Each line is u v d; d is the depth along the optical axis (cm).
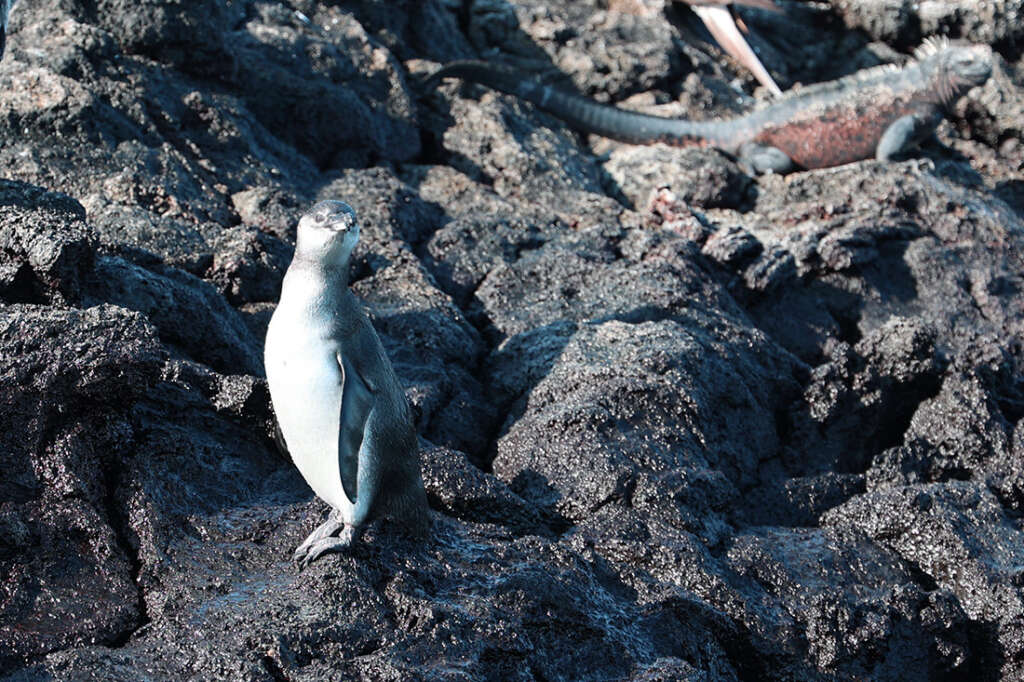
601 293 1906
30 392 1194
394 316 1748
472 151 2523
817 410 1811
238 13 2480
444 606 1141
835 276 2255
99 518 1171
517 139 2569
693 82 2980
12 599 1083
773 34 3425
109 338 1238
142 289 1484
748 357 1820
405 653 1091
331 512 1240
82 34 2059
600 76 2922
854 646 1383
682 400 1600
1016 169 3112
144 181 1858
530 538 1309
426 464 1408
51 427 1209
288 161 2223
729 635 1352
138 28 2127
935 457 1797
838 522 1585
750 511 1642
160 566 1153
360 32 2616
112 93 2012
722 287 2066
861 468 1828
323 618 1093
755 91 3180
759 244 2181
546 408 1582
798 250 2231
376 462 1151
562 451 1507
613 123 2727
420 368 1656
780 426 1830
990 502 1590
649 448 1526
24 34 2070
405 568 1180
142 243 1698
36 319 1238
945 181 2620
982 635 1473
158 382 1352
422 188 2345
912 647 1425
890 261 2344
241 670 1020
